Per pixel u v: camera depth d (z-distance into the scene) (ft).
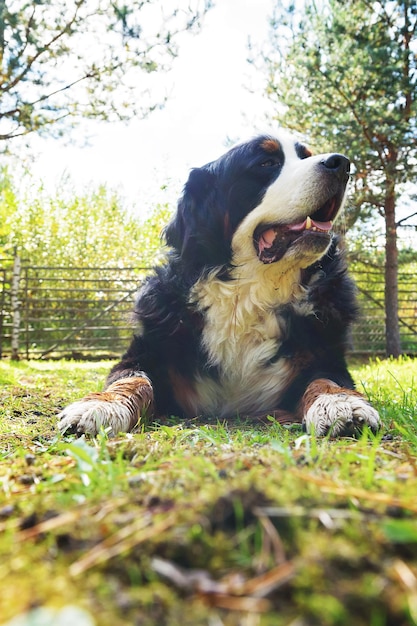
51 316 10.42
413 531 0.73
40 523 0.92
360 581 0.68
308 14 8.00
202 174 2.83
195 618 0.64
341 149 7.78
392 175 8.09
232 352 2.73
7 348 9.92
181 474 1.12
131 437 1.80
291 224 2.63
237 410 2.78
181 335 2.70
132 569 0.74
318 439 1.92
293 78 8.11
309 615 0.63
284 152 2.75
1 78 6.13
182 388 2.72
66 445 1.36
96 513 0.93
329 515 0.84
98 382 4.55
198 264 2.78
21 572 0.76
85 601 0.66
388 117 7.91
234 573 0.73
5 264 10.73
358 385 3.87
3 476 1.29
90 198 12.94
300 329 2.71
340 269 2.88
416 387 3.48
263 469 1.14
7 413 2.77
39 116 6.44
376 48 7.61
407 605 0.63
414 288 10.90
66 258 11.76
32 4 5.91
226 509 0.84
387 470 1.21
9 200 12.52
